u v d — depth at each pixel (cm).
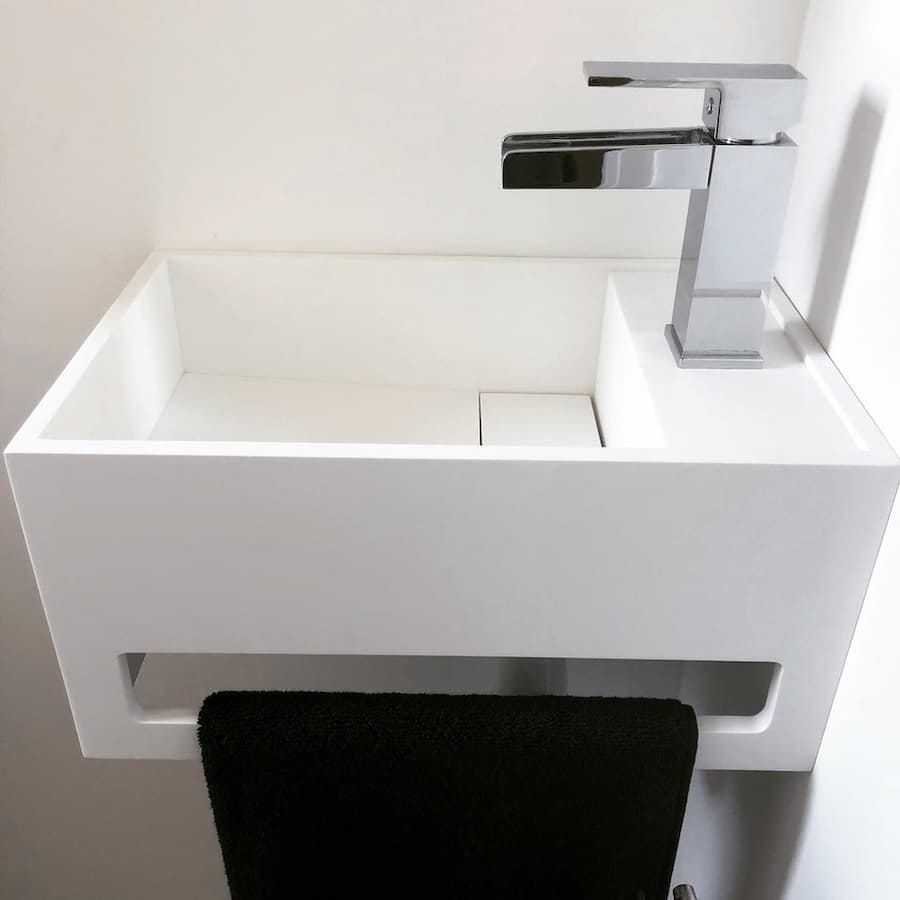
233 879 84
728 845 96
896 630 62
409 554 67
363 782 76
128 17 84
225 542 66
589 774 74
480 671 104
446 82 87
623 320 84
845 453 63
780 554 66
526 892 85
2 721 128
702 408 71
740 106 69
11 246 95
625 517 64
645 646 71
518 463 62
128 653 74
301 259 94
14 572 115
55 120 89
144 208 93
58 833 141
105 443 64
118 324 82
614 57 86
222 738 73
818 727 74
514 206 93
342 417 93
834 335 75
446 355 98
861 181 70
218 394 96
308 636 71
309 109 88
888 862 62
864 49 70
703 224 73
